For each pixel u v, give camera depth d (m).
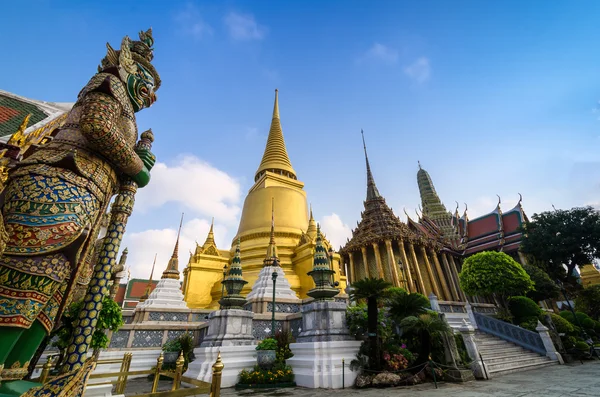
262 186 36.47
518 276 25.86
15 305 3.14
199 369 12.03
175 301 18.97
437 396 8.90
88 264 5.37
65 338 5.80
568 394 8.78
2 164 5.14
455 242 54.81
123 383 8.89
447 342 12.69
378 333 12.55
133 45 5.18
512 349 18.75
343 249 50.47
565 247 39.44
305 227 33.19
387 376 10.70
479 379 12.45
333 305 12.28
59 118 10.20
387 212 49.22
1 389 3.12
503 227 51.78
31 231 3.27
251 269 27.22
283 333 14.04
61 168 3.62
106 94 4.03
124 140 4.09
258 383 11.18
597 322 30.38
